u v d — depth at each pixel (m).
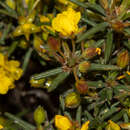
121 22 0.20
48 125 0.21
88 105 0.21
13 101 0.26
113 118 0.20
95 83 0.20
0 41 0.23
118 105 0.21
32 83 0.21
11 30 0.24
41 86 0.21
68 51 0.20
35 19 0.22
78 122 0.20
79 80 0.20
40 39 0.22
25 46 0.23
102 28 0.20
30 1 0.22
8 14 0.22
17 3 0.22
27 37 0.22
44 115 0.21
